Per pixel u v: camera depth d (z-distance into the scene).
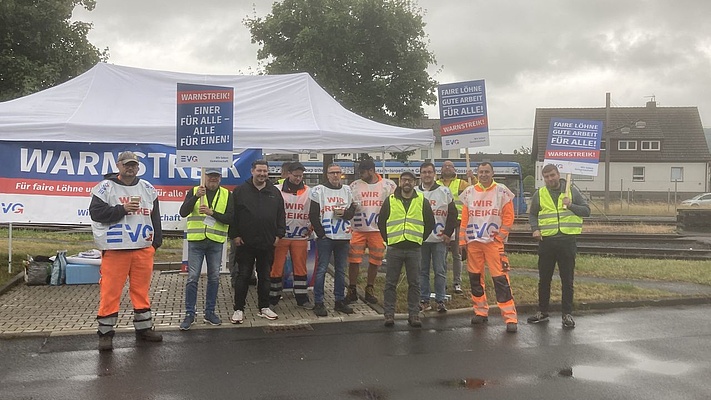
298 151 10.28
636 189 51.84
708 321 7.82
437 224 7.99
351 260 8.47
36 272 9.28
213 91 7.01
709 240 18.88
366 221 8.37
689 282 10.66
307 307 8.15
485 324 7.52
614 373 5.60
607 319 7.91
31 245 14.20
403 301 8.61
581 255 14.29
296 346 6.41
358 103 21.03
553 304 8.55
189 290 7.00
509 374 5.56
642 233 21.05
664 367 5.79
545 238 7.59
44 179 8.80
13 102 9.05
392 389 5.15
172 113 9.26
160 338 6.49
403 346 6.47
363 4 20.83
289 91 10.22
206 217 6.96
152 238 6.41
